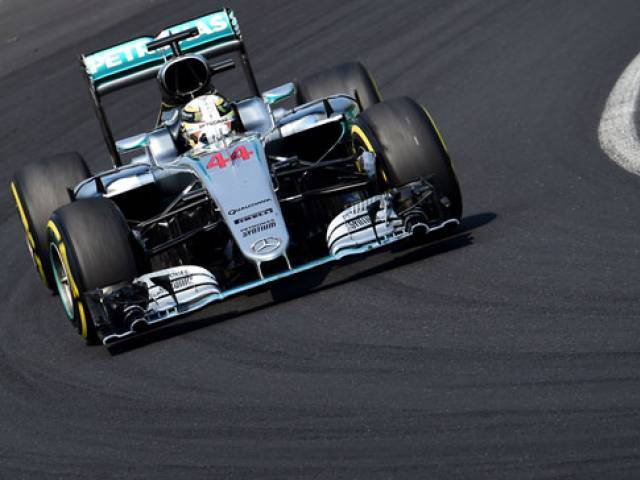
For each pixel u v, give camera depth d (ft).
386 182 87.76
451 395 64.75
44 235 97.66
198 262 94.38
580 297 74.08
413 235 83.76
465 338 71.72
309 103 98.07
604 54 141.90
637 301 71.67
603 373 63.46
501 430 59.82
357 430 63.21
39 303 101.76
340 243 82.89
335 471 59.41
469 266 83.25
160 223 96.84
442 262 85.10
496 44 159.84
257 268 81.76
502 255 84.17
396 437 61.52
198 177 87.56
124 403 73.87
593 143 109.70
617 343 66.69
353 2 203.00
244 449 63.98
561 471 54.90
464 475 56.29
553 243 84.79
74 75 198.49
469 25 172.76
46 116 179.42
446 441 59.88
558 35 156.46
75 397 76.84
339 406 66.44
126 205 96.84
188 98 97.50
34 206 98.17
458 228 92.84
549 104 127.75
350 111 98.37
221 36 112.16
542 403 61.62
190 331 83.46
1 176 155.63
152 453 66.08
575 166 103.91
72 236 82.28
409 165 86.17
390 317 77.41
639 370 62.95
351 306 80.59
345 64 110.83
